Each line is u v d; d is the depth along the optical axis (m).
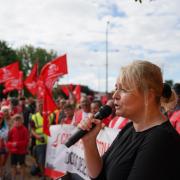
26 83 14.46
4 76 15.36
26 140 8.05
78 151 5.08
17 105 11.90
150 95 1.93
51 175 6.09
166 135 1.76
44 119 6.91
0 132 7.93
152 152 1.73
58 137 6.02
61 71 7.77
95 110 6.55
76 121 6.50
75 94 16.44
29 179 8.66
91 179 2.26
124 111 1.98
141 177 1.71
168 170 1.70
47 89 7.50
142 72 1.92
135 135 1.95
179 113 3.86
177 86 3.97
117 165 1.93
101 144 4.54
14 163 7.98
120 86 2.01
